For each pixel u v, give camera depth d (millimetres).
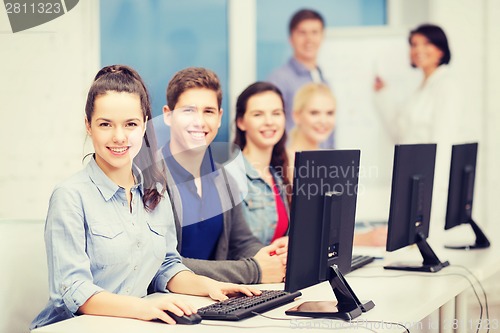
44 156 4949
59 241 2348
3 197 4965
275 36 5312
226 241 3252
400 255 3705
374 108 5289
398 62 5281
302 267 2289
